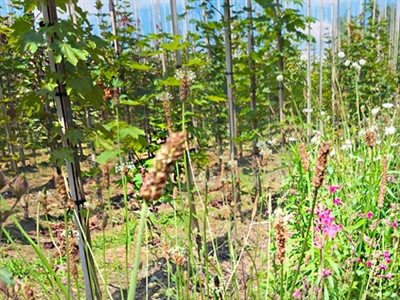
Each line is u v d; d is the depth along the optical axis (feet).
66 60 8.06
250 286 4.86
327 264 7.02
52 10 7.70
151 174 1.78
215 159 29.71
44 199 4.56
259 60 16.58
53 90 7.62
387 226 7.32
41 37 7.36
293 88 15.78
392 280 6.73
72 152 7.61
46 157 38.50
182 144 1.77
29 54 15.76
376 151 9.70
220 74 20.75
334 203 7.66
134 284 1.91
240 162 24.71
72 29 7.58
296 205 9.25
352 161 9.98
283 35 16.03
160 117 13.84
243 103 20.81
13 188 2.18
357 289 6.50
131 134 8.62
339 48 28.89
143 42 12.56
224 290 4.68
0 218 2.10
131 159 16.39
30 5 7.95
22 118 25.98
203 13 22.29
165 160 1.76
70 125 8.19
